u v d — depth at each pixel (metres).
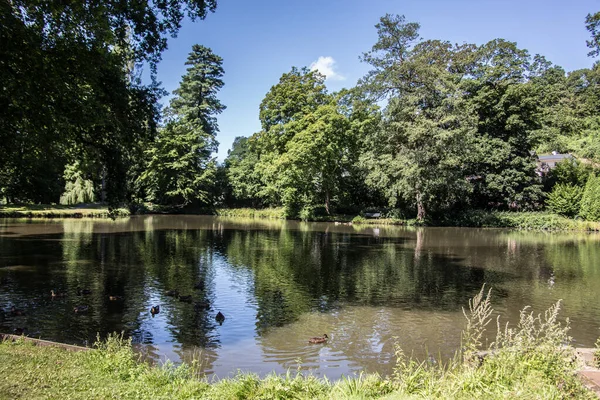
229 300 13.21
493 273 17.88
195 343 9.59
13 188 26.61
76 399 5.05
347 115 50.34
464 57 46.03
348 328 10.73
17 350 7.00
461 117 37.59
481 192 44.69
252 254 22.30
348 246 26.02
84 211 45.25
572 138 56.38
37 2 11.30
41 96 11.76
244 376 6.50
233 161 66.12
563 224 40.22
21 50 10.94
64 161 17.94
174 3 13.80
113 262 19.03
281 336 10.11
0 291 13.59
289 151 45.09
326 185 49.22
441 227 41.84
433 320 11.44
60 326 10.41
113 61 13.91
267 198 60.75
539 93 48.47
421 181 38.41
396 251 24.05
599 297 13.98
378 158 42.38
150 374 6.19
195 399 5.31
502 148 43.09
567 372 5.64
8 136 12.89
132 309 11.97
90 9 11.97
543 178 48.31
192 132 58.59
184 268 18.03
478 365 6.19
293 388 5.60
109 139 16.17
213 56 62.03
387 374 8.02
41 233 29.52
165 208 57.84
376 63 41.41
